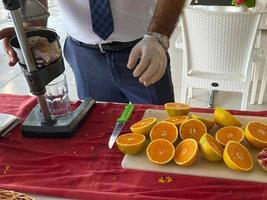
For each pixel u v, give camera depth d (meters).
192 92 2.42
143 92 1.35
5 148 0.93
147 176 0.80
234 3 2.02
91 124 1.01
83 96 1.48
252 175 0.77
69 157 0.88
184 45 1.88
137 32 1.28
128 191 0.76
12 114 1.07
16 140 0.96
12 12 0.77
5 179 0.82
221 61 1.86
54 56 0.89
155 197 0.73
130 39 1.28
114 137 0.93
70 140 0.95
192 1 2.10
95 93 1.44
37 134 0.96
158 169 0.81
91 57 1.34
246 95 1.94
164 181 0.78
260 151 0.83
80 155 0.88
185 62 1.96
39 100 0.95
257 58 2.13
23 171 0.85
